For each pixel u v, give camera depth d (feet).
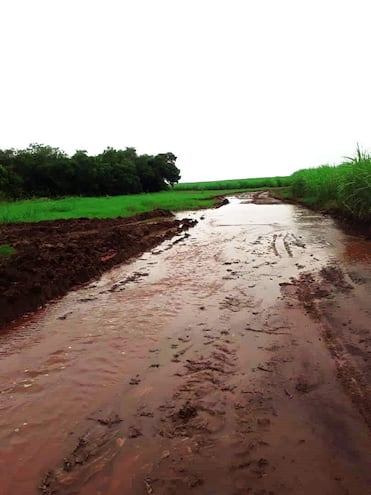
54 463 10.87
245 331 18.72
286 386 13.88
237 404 13.02
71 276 29.17
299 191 106.52
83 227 52.90
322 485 9.56
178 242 46.96
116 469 10.52
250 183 234.79
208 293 25.12
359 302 21.07
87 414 12.99
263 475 9.98
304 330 18.30
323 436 11.24
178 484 9.86
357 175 43.09
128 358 16.78
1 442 11.81
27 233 46.98
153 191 197.26
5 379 15.48
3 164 140.05
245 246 41.52
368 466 10.04
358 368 14.53
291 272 28.84
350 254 33.27
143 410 13.04
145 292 26.37
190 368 15.57
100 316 22.17
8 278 24.35
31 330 20.59
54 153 161.38
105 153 187.73
